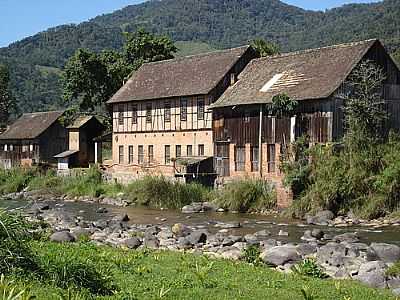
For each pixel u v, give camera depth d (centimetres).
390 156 3700
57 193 5672
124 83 7025
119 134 6181
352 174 3666
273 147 4541
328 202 3694
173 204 4528
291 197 3919
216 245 2597
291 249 2069
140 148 5938
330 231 3203
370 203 3594
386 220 3512
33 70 19138
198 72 5588
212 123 5141
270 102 4488
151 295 1318
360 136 3853
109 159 7425
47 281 1230
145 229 3177
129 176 5647
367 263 1961
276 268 1930
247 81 5100
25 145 7619
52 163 7375
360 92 4269
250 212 4106
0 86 11394
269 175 4547
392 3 16200
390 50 10919
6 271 1216
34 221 2897
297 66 4819
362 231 3203
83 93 7706
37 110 15712
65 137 7600
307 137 4278
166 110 5631
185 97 5403
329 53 4703
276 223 3572
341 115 4228
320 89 4262
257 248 2197
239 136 4841
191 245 2592
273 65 5081
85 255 1681
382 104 4481
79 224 3331
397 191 3572
